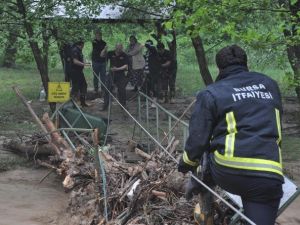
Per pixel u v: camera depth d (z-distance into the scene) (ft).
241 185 11.98
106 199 17.98
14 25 42.78
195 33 24.07
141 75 56.44
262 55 40.98
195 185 13.64
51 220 20.10
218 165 12.26
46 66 46.93
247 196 12.12
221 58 13.08
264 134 12.12
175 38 56.70
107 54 52.80
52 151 27.94
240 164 11.93
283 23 23.63
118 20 49.73
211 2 23.93
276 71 76.79
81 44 50.55
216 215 15.07
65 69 52.06
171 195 17.63
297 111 51.52
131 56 56.08
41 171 27.50
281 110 12.82
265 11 25.39
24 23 41.91
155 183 17.75
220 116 12.37
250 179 11.87
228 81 12.73
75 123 29.25
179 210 16.97
